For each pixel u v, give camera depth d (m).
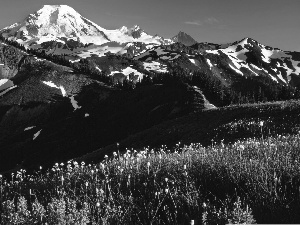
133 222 5.07
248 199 5.18
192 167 7.46
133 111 130.50
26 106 171.25
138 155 9.27
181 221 4.83
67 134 129.00
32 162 109.50
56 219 4.58
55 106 167.12
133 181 6.99
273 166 6.39
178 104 120.25
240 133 32.97
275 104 47.34
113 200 5.70
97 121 138.38
